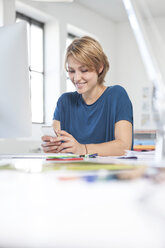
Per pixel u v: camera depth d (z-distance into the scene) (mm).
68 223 171
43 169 491
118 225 163
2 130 957
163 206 203
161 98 614
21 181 358
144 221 169
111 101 1448
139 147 3199
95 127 1477
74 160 750
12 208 213
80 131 1526
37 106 4859
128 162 628
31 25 4766
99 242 138
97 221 173
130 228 157
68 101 1623
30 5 4328
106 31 6012
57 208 210
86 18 5477
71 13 5117
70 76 1453
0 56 887
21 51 882
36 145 3789
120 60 6262
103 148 1186
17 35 874
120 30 6266
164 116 632
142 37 803
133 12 1051
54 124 1583
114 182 315
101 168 480
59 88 4840
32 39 4797
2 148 3336
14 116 918
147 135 3445
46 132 1145
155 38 4961
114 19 6102
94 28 5684
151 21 5039
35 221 176
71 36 5508
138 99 6051
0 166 566
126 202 221
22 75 896
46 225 168
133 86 6133
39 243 138
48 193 271
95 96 1510
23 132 942
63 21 4953
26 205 222
